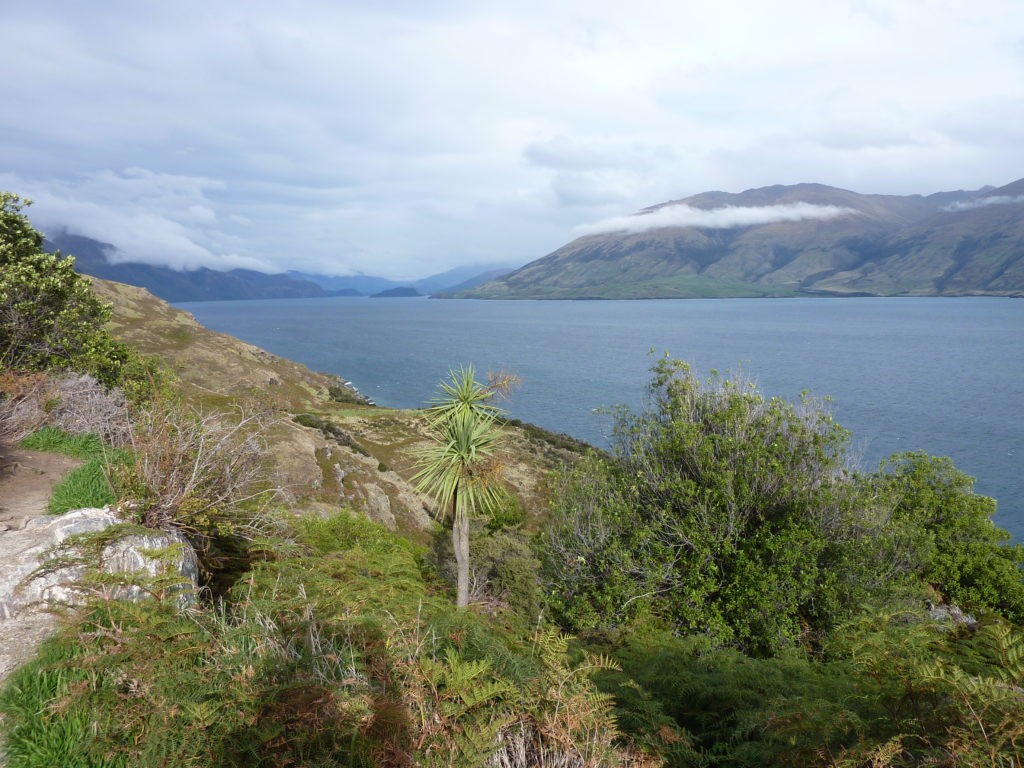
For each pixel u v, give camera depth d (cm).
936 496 2302
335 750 344
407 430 7212
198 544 702
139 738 340
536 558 1945
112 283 10425
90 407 1212
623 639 1158
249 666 390
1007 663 477
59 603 434
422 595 698
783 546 1573
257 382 7775
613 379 13525
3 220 1833
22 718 359
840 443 1756
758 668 801
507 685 432
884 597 1528
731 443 1747
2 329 1609
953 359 16400
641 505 1864
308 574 584
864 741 443
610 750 435
